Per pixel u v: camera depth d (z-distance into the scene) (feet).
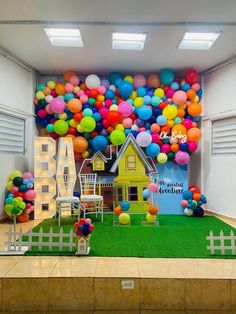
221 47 13.23
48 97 15.57
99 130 15.56
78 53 13.99
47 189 14.79
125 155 14.32
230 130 14.96
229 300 7.05
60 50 13.67
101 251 9.16
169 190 16.07
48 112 15.67
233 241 8.89
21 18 10.85
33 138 16.16
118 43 13.21
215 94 15.71
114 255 8.79
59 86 15.61
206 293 7.08
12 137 14.99
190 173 17.51
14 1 9.78
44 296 7.11
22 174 14.74
